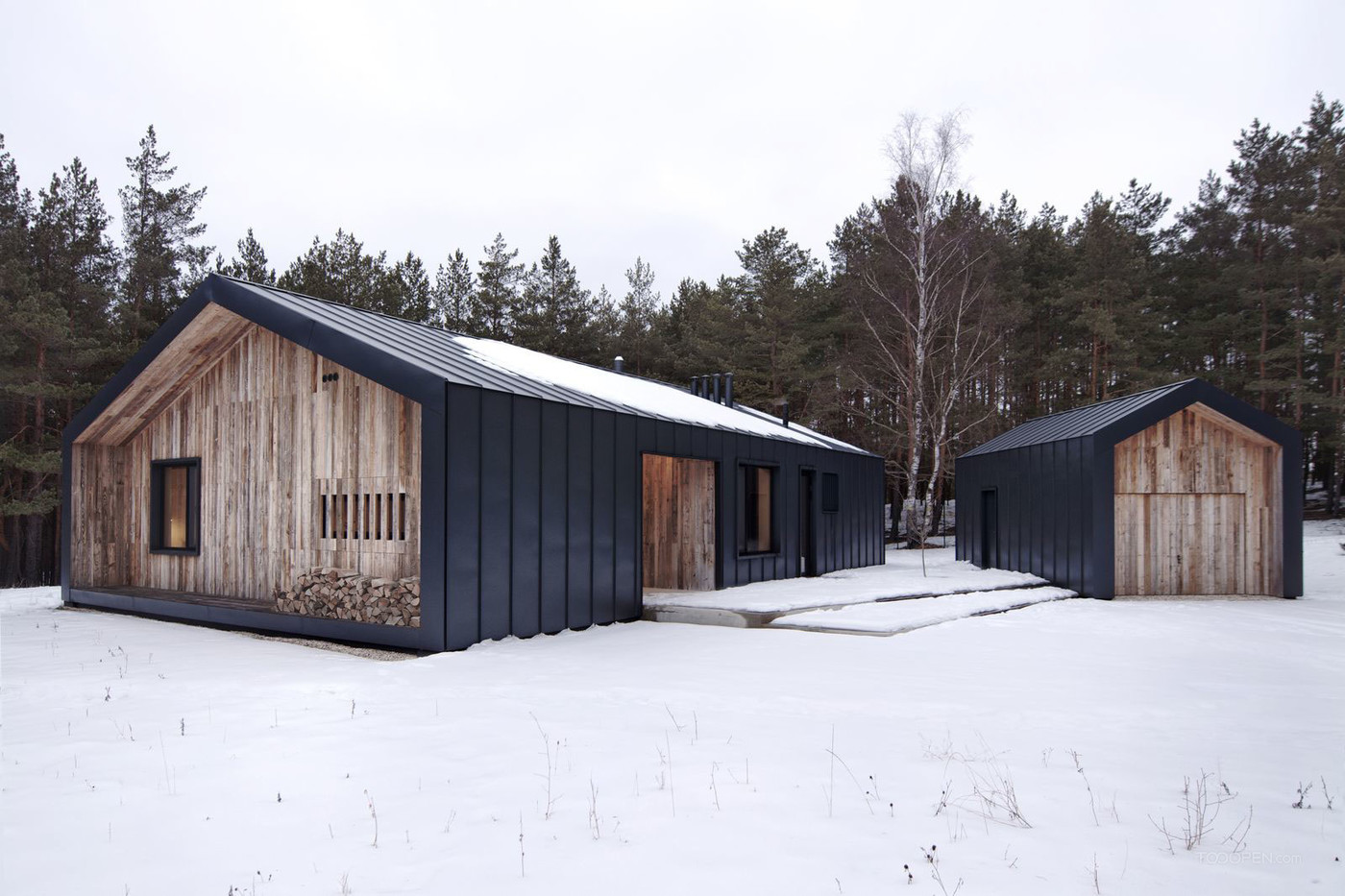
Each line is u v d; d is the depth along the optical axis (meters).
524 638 8.80
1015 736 4.94
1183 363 30.08
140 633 9.69
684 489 12.89
